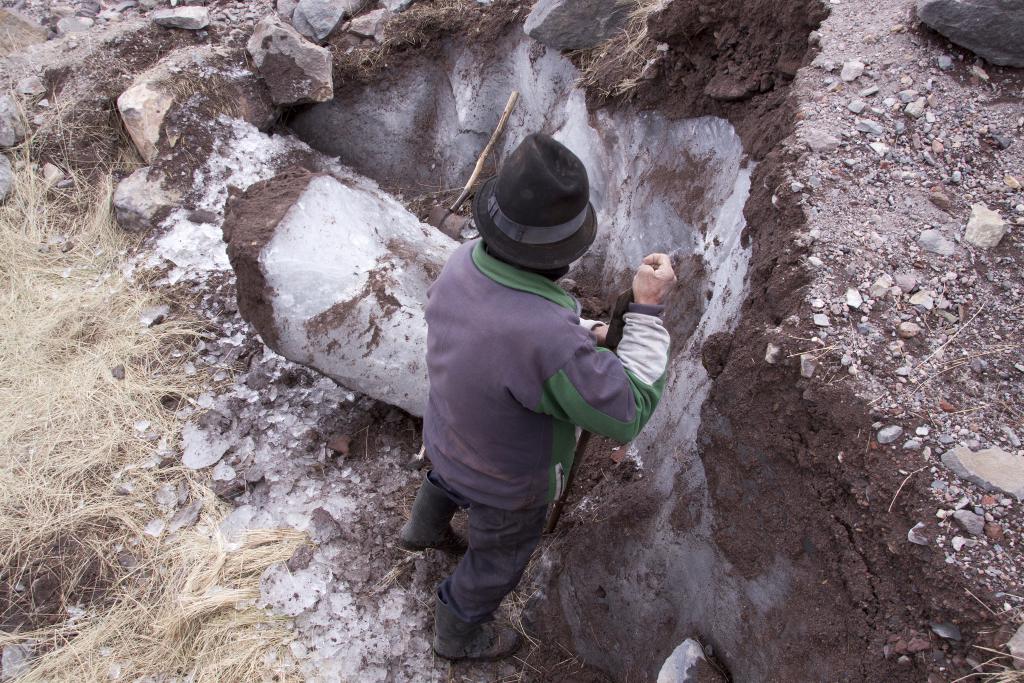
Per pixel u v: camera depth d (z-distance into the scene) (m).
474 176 4.19
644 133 3.37
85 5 5.14
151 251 3.90
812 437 2.07
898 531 1.88
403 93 4.59
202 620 2.70
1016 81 2.56
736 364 2.29
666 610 2.52
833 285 2.16
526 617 2.88
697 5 2.98
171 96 4.15
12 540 2.87
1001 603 1.71
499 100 4.38
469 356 1.79
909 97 2.52
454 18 4.40
